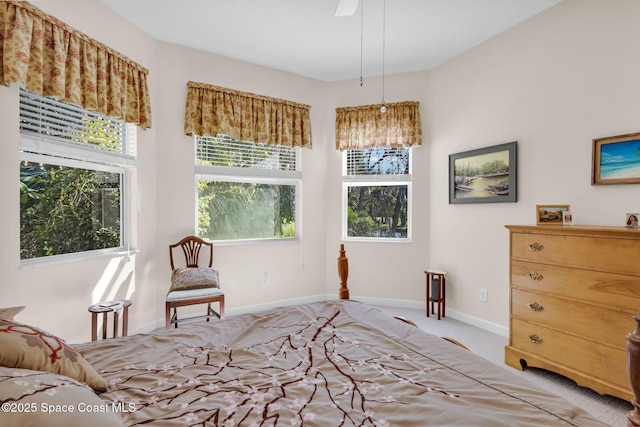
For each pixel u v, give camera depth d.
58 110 2.29
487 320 3.14
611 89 2.26
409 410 0.92
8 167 1.93
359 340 1.45
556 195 2.58
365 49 3.32
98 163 2.66
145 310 3.03
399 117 3.79
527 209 2.79
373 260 3.98
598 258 1.90
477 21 2.82
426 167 3.80
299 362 1.25
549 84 2.62
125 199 2.92
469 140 3.32
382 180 3.98
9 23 1.88
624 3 2.19
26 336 0.93
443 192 3.62
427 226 3.80
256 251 3.69
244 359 1.28
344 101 4.05
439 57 3.48
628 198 2.17
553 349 2.14
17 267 1.98
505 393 0.99
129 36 2.81
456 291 3.47
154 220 3.13
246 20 2.81
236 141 3.62
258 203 3.82
